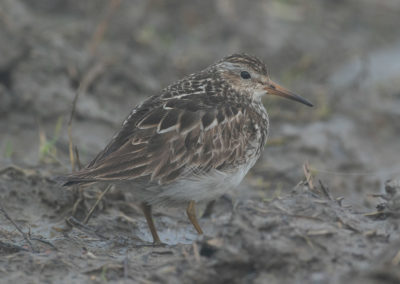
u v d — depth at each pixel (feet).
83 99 58.75
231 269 31.78
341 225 34.09
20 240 38.09
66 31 68.44
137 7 75.00
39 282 33.17
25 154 52.29
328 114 64.13
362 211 37.19
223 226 34.19
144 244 38.83
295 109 64.44
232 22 75.46
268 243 31.76
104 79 61.87
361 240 33.12
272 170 54.08
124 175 36.50
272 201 35.40
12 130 55.36
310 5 81.76
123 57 65.77
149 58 68.64
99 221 42.06
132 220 42.70
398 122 64.08
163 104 38.81
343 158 57.93
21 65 58.80
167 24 75.61
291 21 78.64
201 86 40.98
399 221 35.14
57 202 43.14
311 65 72.69
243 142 40.24
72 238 38.58
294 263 31.53
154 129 37.55
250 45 73.77
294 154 56.70
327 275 30.83
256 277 31.53
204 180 38.75
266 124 42.93
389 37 80.79
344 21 81.61
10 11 62.44
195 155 38.19
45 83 58.59
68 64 60.90
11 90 58.03
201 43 73.56
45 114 56.90
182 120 38.11
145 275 33.65
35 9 72.95
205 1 78.28
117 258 35.96
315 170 52.90
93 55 63.52
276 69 72.28
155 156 37.17
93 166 36.58
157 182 37.37
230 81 42.32
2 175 44.62
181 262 33.12
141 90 62.90
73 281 33.32
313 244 32.42
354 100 67.62
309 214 34.37
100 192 44.27
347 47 76.89
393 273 29.37
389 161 58.59
